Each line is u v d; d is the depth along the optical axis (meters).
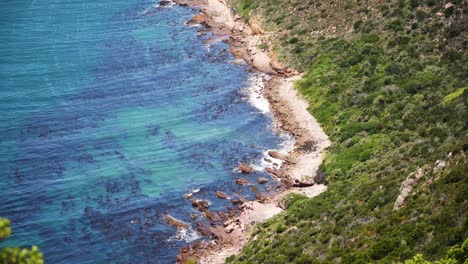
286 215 62.00
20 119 83.38
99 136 79.81
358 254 44.25
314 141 76.94
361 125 74.19
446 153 53.53
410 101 74.69
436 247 40.53
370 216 50.75
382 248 43.50
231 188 69.62
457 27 82.19
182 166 73.75
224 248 60.44
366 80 82.50
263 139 78.69
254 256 54.34
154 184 70.44
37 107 86.44
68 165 73.69
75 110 85.88
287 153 75.44
